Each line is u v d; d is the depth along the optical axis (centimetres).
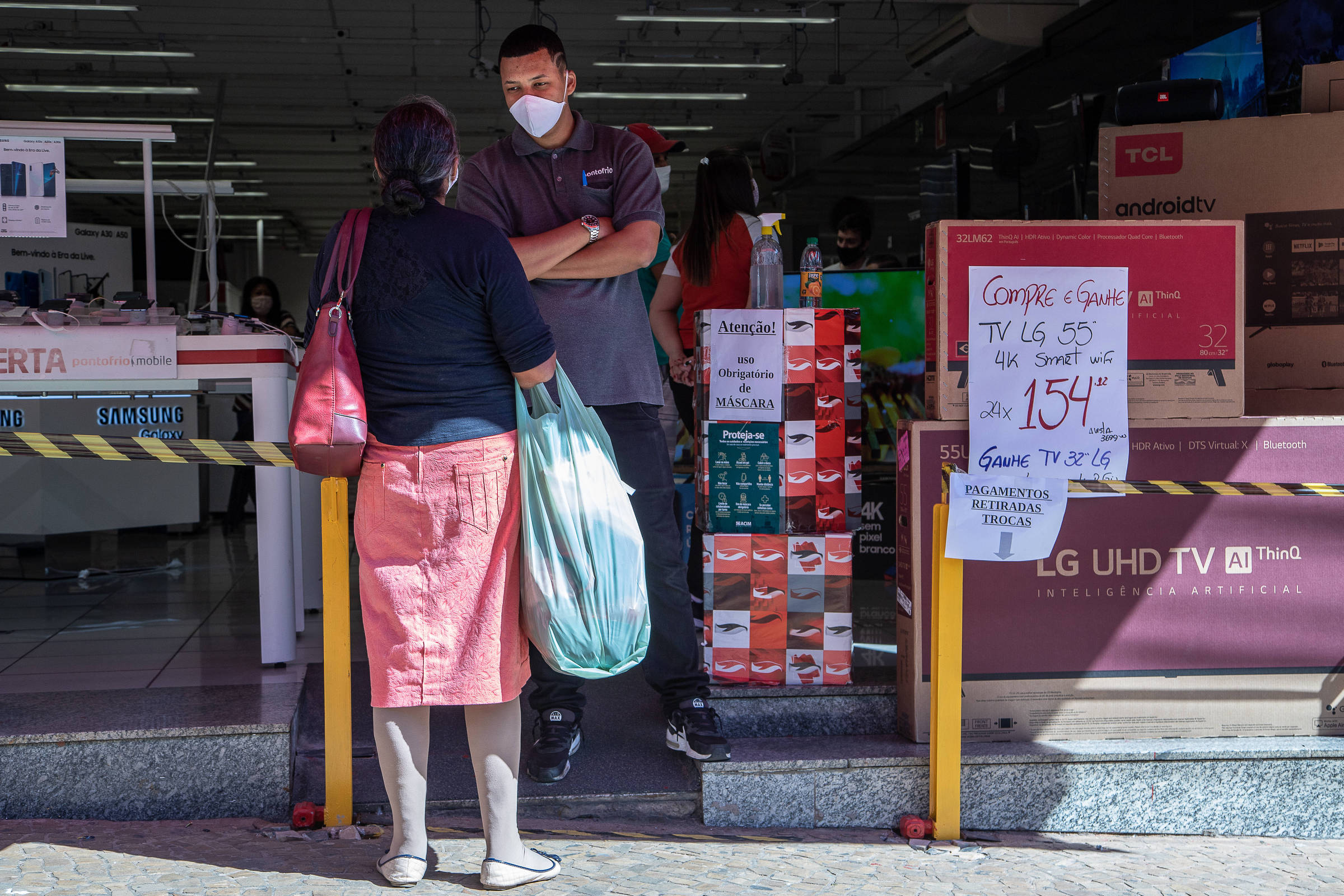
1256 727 280
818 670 288
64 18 1170
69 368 300
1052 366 269
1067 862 246
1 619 410
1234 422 277
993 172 1030
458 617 208
